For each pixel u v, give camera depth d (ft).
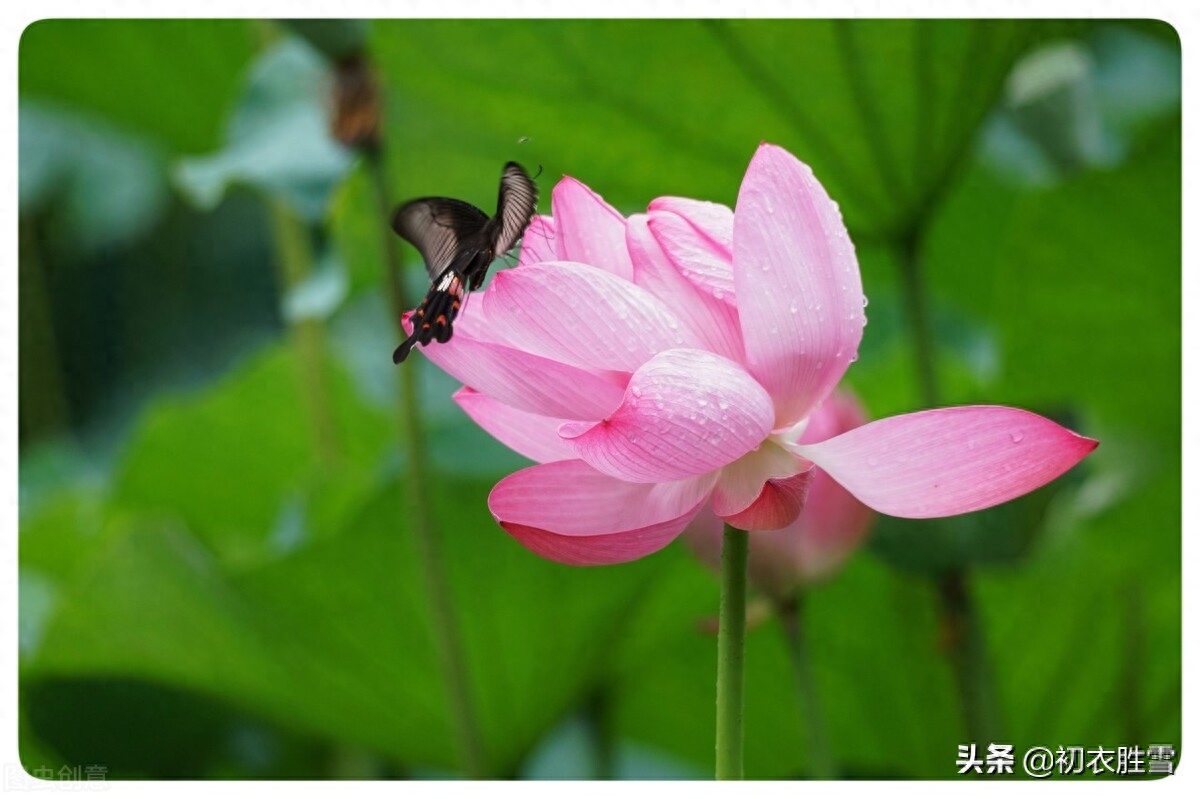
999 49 4.80
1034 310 5.25
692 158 5.12
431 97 5.16
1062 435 4.03
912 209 4.93
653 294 4.07
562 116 5.12
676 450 4.00
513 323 4.08
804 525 4.60
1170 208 5.08
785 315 4.03
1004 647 5.18
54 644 5.21
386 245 5.07
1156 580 5.21
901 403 5.42
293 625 5.18
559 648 5.22
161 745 5.46
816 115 4.90
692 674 5.34
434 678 5.24
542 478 4.15
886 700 5.26
